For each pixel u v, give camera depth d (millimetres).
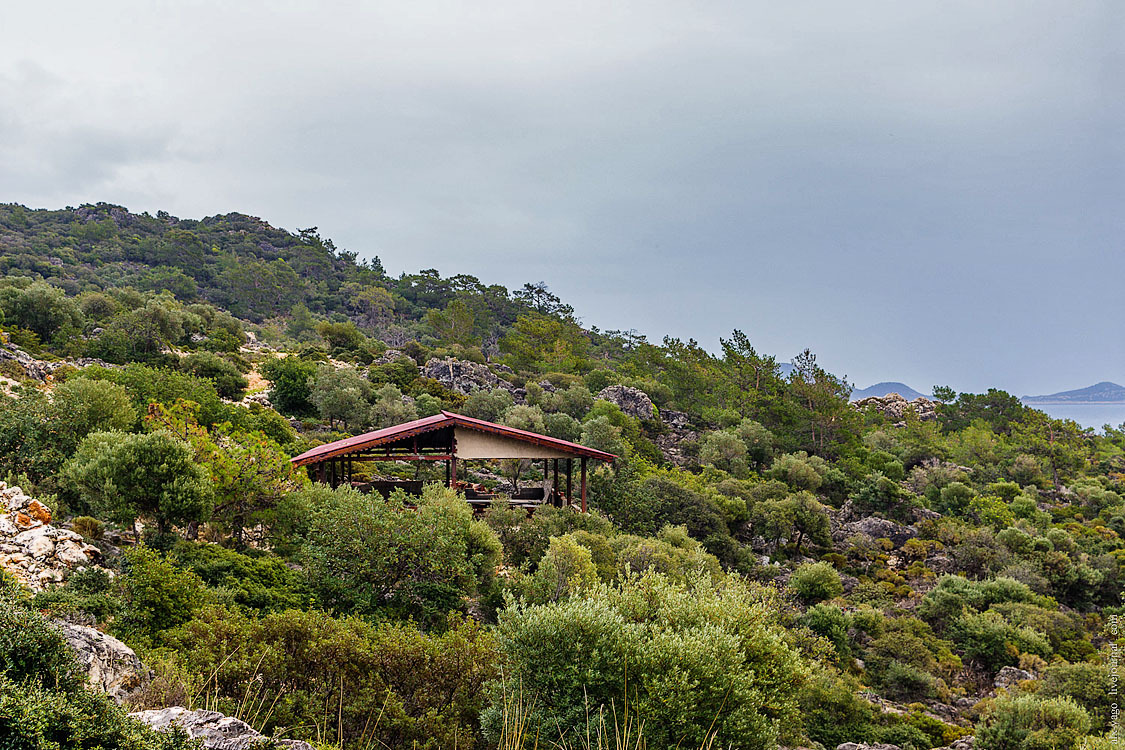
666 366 108688
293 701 10297
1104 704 26531
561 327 128750
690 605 12922
